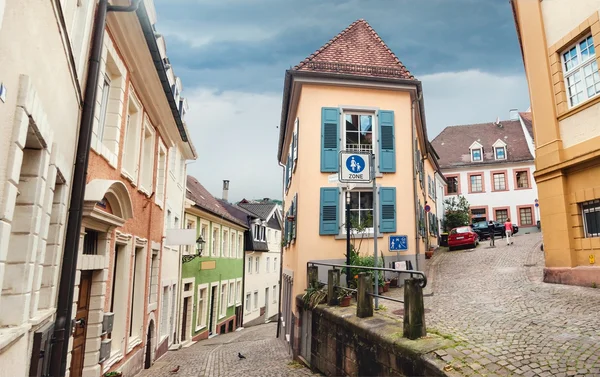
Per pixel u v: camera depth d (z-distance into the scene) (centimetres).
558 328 576
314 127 1252
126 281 893
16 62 292
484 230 2891
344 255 1191
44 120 378
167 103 1090
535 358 460
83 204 584
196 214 1970
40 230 423
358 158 788
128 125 924
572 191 916
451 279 1208
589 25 884
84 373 703
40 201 405
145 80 919
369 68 1334
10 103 292
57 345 523
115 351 848
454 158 3959
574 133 913
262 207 3903
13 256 387
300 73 1248
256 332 2359
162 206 1296
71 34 501
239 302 2850
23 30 296
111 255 790
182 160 1766
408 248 1248
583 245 882
